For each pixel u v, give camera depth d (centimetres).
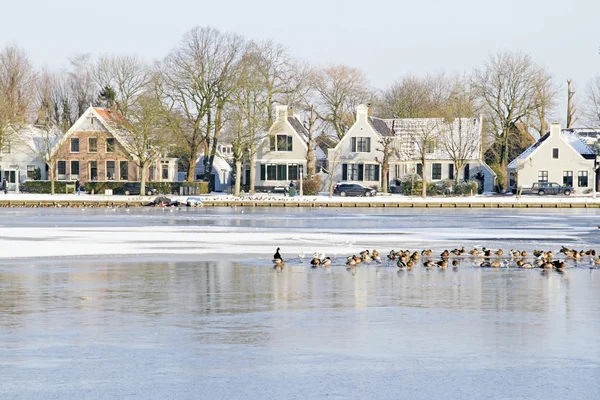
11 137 13538
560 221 8181
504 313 2986
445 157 14275
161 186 13288
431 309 3067
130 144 12800
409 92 17150
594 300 3262
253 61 13062
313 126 13825
